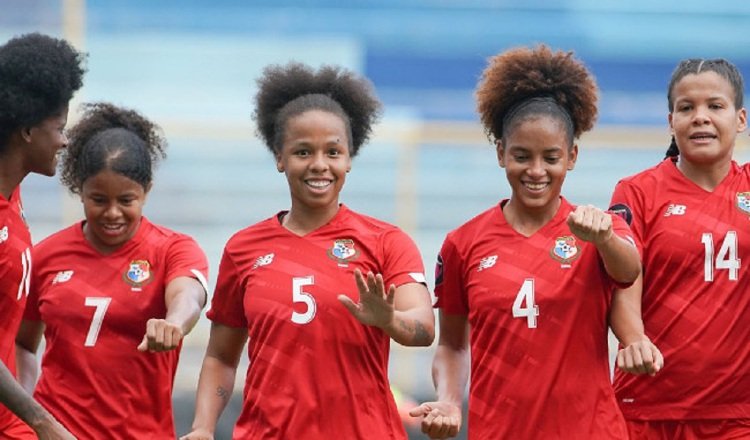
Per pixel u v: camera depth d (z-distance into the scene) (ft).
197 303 80.18
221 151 199.11
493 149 201.87
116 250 83.56
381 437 72.95
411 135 194.70
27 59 72.43
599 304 74.38
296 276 73.72
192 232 195.00
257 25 232.32
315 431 72.13
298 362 72.59
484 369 76.18
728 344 81.05
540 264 75.05
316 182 74.28
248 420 74.28
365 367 73.10
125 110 86.99
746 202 82.58
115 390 82.17
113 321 82.28
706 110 82.38
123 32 226.58
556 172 74.95
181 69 225.35
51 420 68.23
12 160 73.46
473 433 76.84
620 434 74.38
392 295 67.00
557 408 73.97
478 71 233.35
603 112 228.22
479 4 237.45
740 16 237.66
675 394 81.82
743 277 81.61
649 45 235.81
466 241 77.87
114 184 81.41
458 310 79.61
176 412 150.51
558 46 235.20
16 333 77.05
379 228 75.51
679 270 82.02
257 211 197.98
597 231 68.23
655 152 202.80
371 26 234.79
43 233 187.62
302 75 77.77
